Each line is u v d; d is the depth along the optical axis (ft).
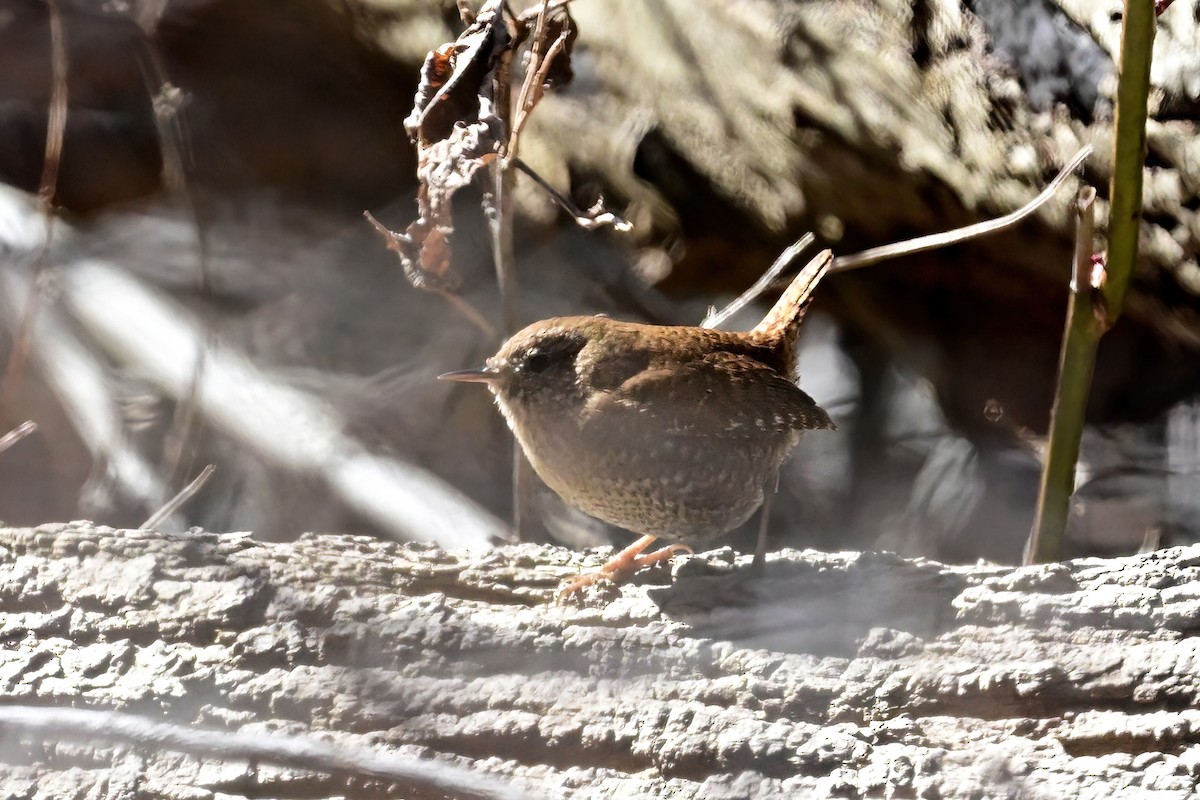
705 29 36.65
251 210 48.03
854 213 36.65
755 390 22.47
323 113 45.80
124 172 47.01
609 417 21.94
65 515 42.11
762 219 37.86
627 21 38.04
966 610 17.67
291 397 40.98
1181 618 16.97
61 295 40.73
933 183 34.24
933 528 42.45
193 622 18.22
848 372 48.62
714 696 17.02
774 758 16.14
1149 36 20.43
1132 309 35.58
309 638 17.88
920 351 41.55
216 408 40.40
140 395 42.45
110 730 14.61
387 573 19.36
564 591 19.15
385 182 47.98
